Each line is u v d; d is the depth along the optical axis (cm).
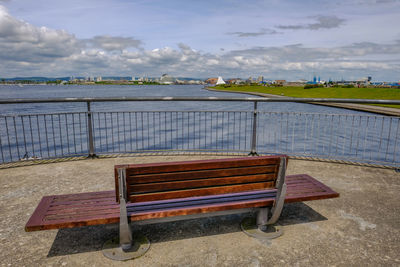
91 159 600
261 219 310
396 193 431
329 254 273
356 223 338
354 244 292
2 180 470
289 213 362
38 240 294
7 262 256
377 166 560
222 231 316
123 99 577
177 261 260
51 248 279
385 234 313
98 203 273
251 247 284
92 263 256
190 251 277
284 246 287
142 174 232
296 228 324
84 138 2347
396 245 291
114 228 319
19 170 521
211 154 636
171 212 246
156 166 232
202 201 263
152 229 319
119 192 229
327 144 2106
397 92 7194
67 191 425
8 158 1678
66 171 518
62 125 3256
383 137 2419
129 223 262
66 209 259
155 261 260
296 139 2272
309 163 577
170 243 291
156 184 239
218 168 253
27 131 2823
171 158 612
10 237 298
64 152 1792
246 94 10919
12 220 336
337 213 363
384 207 382
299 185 327
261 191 283
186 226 327
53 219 238
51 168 535
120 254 268
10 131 2828
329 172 524
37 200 393
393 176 507
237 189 266
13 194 413
